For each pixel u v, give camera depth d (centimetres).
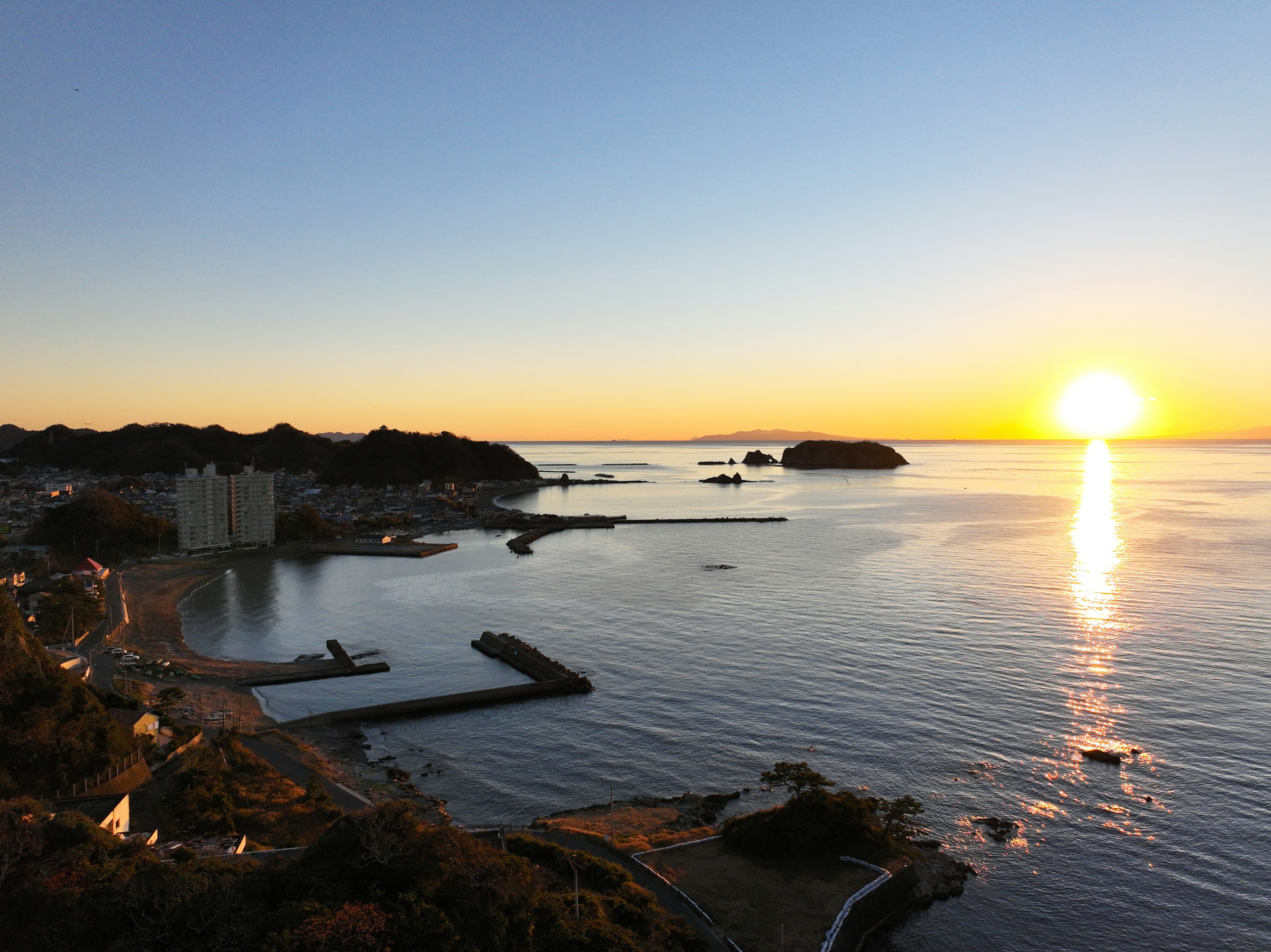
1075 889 6125
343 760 8569
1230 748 8419
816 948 5153
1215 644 12131
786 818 6488
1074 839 6800
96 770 7012
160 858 5119
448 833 5125
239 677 11456
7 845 4603
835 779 7944
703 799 7556
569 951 4612
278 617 15600
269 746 8731
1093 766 8075
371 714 9950
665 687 10769
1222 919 5775
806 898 5706
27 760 6706
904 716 9456
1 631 8600
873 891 5781
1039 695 10025
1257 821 7012
